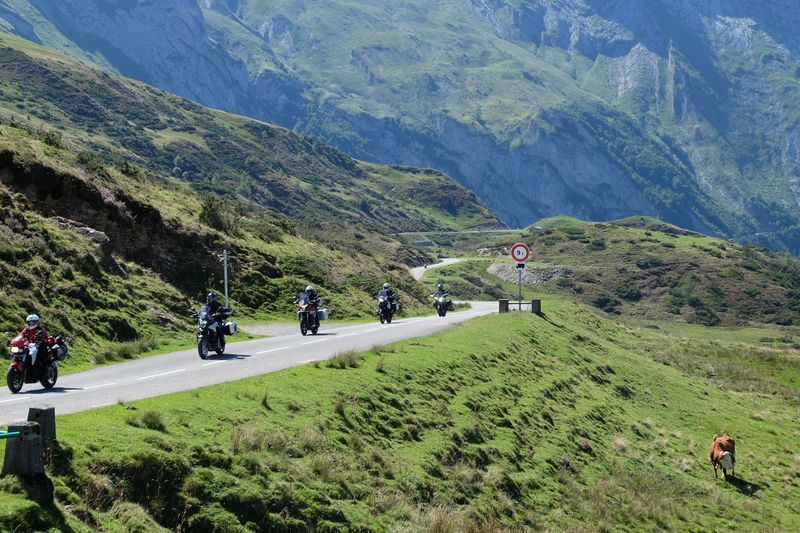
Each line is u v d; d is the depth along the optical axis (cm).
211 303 2228
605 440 2314
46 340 1600
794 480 2505
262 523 1026
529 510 1545
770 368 5122
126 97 19625
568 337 3781
